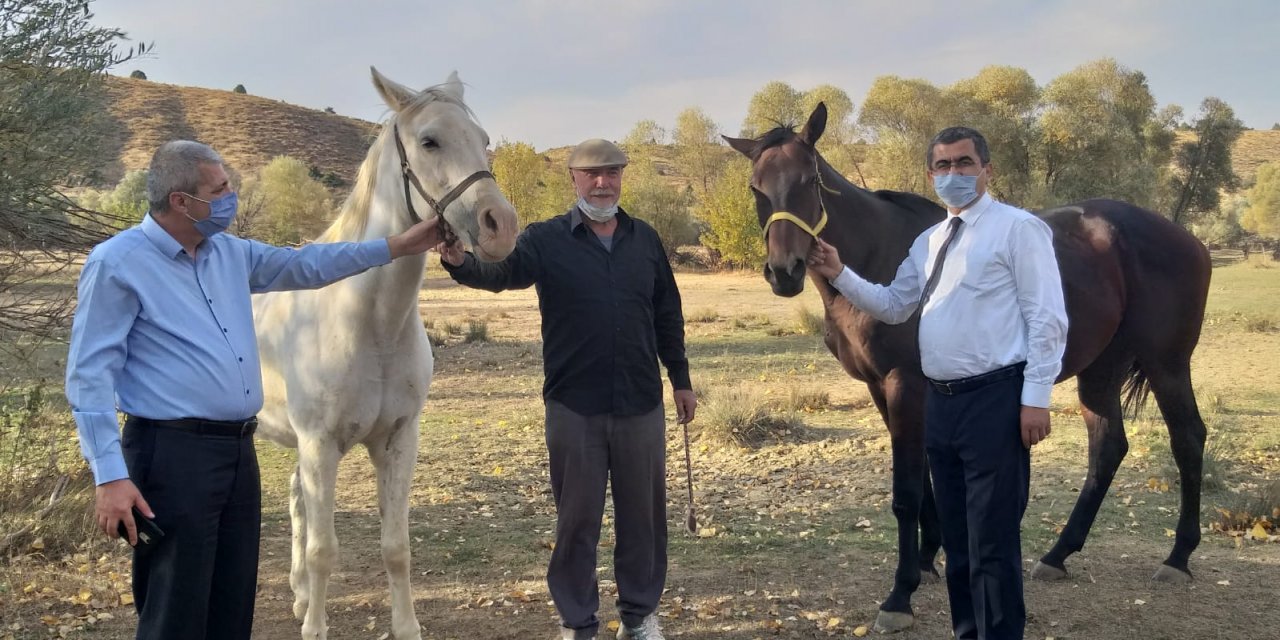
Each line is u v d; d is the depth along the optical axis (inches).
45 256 196.7
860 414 372.5
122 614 164.6
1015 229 118.5
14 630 154.6
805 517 231.9
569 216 143.0
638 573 144.0
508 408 410.9
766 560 196.5
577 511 139.6
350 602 175.3
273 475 284.0
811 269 156.5
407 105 127.9
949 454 126.2
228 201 97.8
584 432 139.2
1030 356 116.7
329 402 134.4
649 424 142.3
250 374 102.3
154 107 3171.8
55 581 177.2
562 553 141.1
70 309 205.3
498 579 187.5
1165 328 182.2
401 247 115.5
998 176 1598.2
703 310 818.8
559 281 138.3
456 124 123.1
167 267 97.2
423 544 211.9
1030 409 115.8
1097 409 186.5
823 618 162.6
